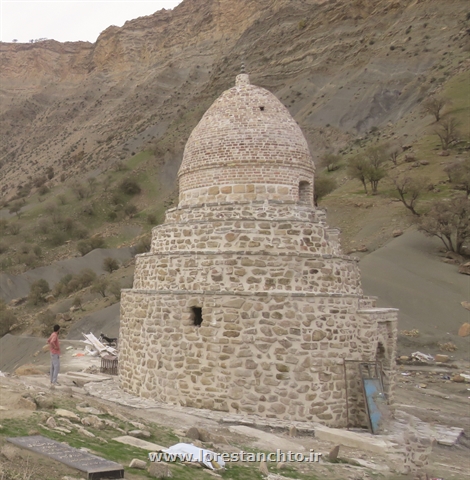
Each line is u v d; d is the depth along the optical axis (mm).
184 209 19719
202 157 20391
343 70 162875
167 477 8414
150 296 17797
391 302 44938
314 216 19156
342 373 16297
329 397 15953
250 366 15836
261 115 20391
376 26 173250
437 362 36188
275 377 15727
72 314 66875
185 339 16719
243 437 13516
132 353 18516
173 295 17109
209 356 16234
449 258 54219
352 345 16641
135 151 175750
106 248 106438
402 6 174125
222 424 14680
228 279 16766
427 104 101688
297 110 155250
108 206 131750
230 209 18797
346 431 15117
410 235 59500
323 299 16328
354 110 139500
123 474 7934
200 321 16906
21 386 15648
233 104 20781
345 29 183000
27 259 99188
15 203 143125
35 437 9188
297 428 14727
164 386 16922
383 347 17953
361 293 19797
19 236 114625
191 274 17328
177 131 172500
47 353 44000
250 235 17453
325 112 143750
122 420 12727
